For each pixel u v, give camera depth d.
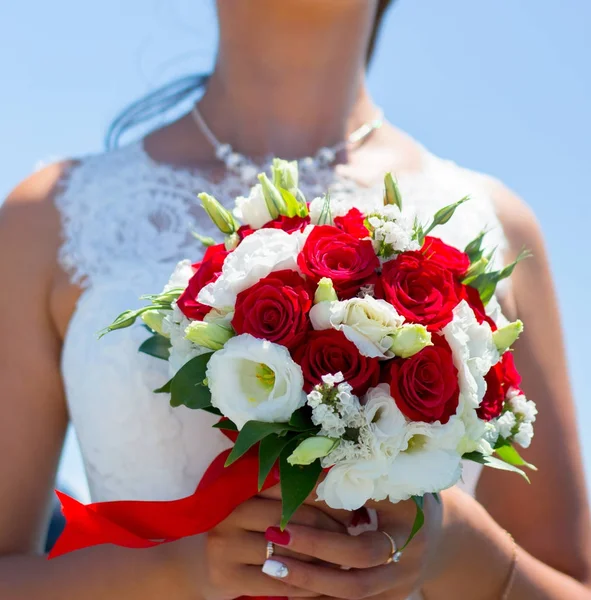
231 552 1.84
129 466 2.21
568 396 2.53
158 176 2.51
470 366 1.61
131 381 2.19
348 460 1.53
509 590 2.19
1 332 2.34
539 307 2.54
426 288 1.62
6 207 2.47
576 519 2.42
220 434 2.19
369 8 2.52
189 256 2.37
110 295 2.28
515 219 2.63
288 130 2.58
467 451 1.63
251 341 1.52
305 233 1.70
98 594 2.01
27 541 2.30
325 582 1.78
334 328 1.55
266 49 2.50
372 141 2.68
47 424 2.35
